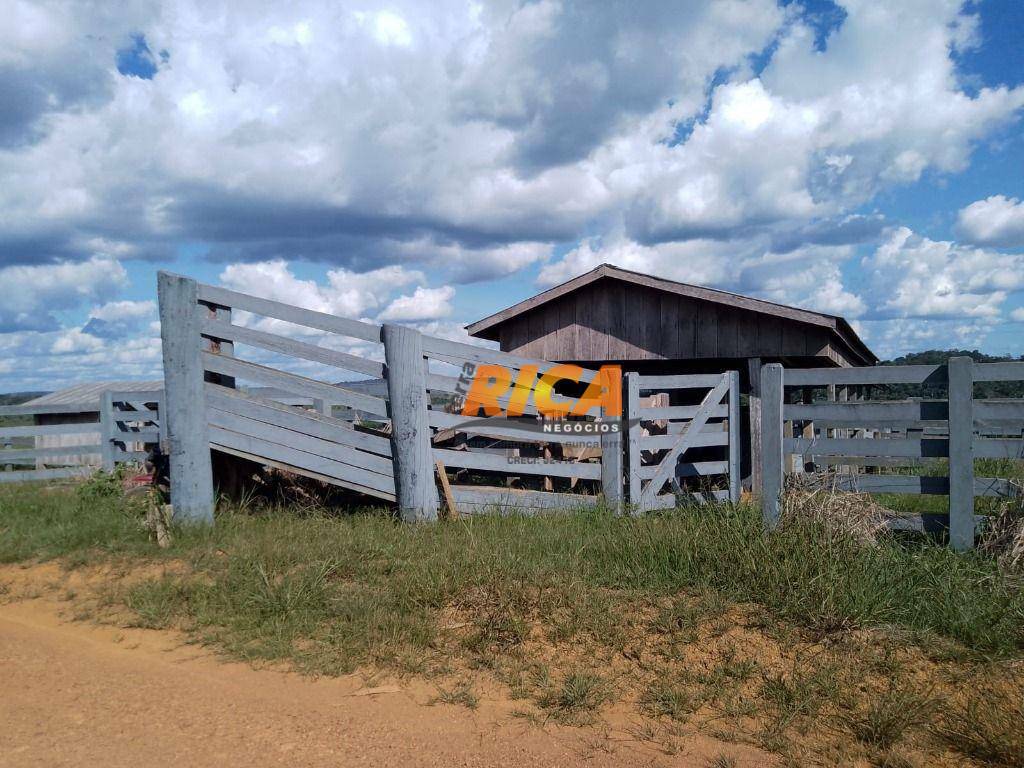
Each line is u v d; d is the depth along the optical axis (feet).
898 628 16.58
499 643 16.06
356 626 16.60
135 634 16.97
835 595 17.28
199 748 11.43
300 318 27.32
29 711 12.60
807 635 16.46
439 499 28.12
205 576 20.40
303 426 27.50
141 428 50.47
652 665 15.20
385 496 27.55
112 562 22.09
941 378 21.24
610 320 42.96
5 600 19.52
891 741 12.30
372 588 18.90
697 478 34.73
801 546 19.36
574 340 44.01
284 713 12.86
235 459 30.14
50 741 11.48
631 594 18.72
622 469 29.76
